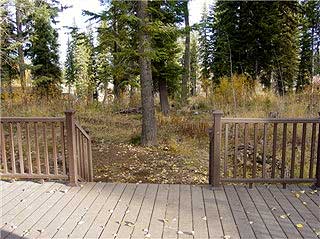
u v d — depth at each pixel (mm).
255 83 14297
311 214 3875
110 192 4617
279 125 9117
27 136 4859
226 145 4746
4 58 11773
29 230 3479
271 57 15141
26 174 4965
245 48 15266
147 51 7543
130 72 8930
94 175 6559
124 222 3670
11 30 12617
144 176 6512
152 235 3369
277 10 14789
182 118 11203
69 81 30016
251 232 3432
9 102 11766
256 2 14781
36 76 18344
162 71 11461
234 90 13258
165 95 12461
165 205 4156
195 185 4906
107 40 7777
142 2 7691
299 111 10234
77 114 11711
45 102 12562
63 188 4762
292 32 15516
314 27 20328
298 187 4801
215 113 4570
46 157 4926
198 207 4090
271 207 4082
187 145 8859
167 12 9953
